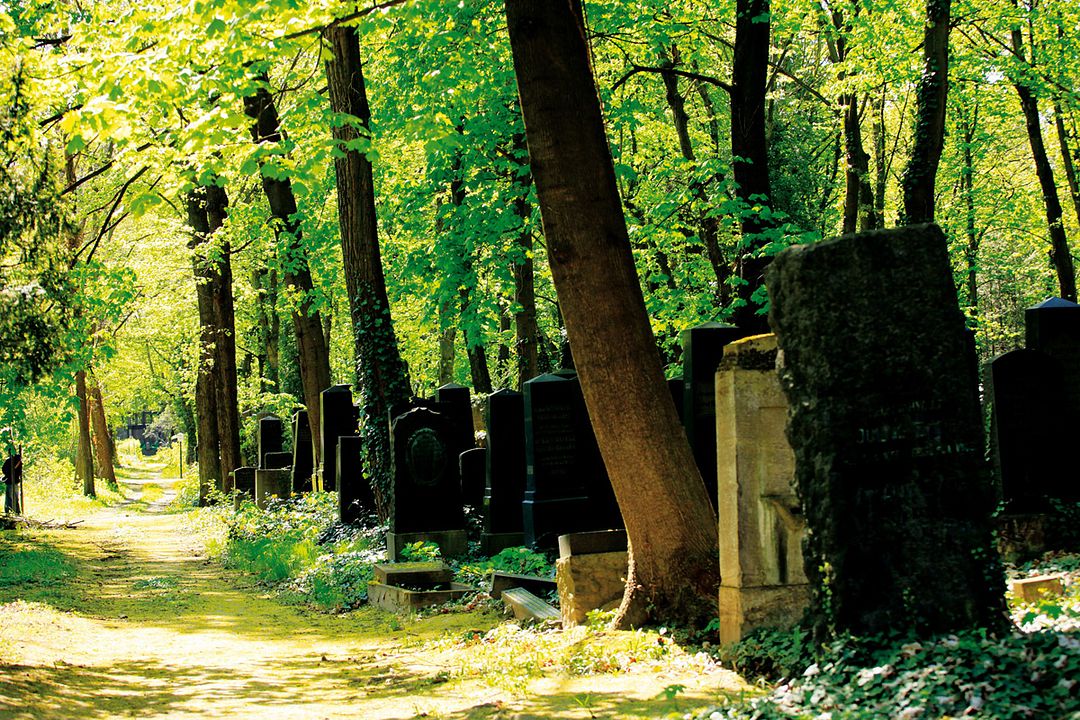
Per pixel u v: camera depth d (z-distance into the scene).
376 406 19.44
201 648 10.81
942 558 6.23
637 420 8.61
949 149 32.44
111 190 26.77
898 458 6.32
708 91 31.06
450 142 17.70
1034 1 26.38
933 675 5.39
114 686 8.51
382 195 26.84
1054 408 11.51
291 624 12.77
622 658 7.85
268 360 45.53
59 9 17.58
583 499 15.95
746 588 7.49
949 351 6.36
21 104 8.90
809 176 32.91
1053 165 35.25
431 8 16.39
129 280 21.36
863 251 6.38
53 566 17.81
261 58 12.19
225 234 28.81
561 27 8.67
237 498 30.33
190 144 12.02
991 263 40.06
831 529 6.28
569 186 8.63
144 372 52.19
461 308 22.98
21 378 9.29
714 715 5.77
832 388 6.32
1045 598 7.83
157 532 27.47
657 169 25.80
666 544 8.62
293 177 12.07
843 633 6.26
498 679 7.78
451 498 16.83
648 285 26.45
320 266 27.97
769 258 18.61
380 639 11.27
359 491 21.52
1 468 28.73
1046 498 11.26
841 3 22.53
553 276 8.84
